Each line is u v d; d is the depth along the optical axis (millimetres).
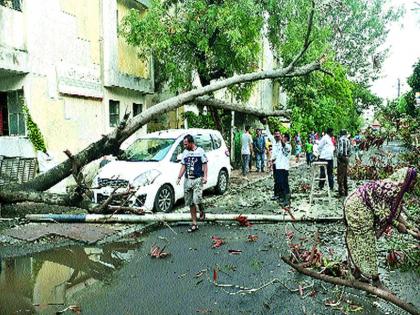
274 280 5730
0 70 11531
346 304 5074
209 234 8320
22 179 11836
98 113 15164
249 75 11820
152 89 18344
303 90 23328
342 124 31781
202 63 16750
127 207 8898
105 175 9820
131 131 10414
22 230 8094
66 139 13562
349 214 5219
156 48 15680
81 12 14141
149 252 7172
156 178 9797
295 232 8398
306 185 14398
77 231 8086
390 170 15344
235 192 13562
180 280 5891
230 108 12969
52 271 6270
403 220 5309
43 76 12625
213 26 15383
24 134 12789
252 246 7496
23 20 12008
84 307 5043
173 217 8820
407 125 17359
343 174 12570
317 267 6246
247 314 4832
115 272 6227
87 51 14484
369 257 5227
